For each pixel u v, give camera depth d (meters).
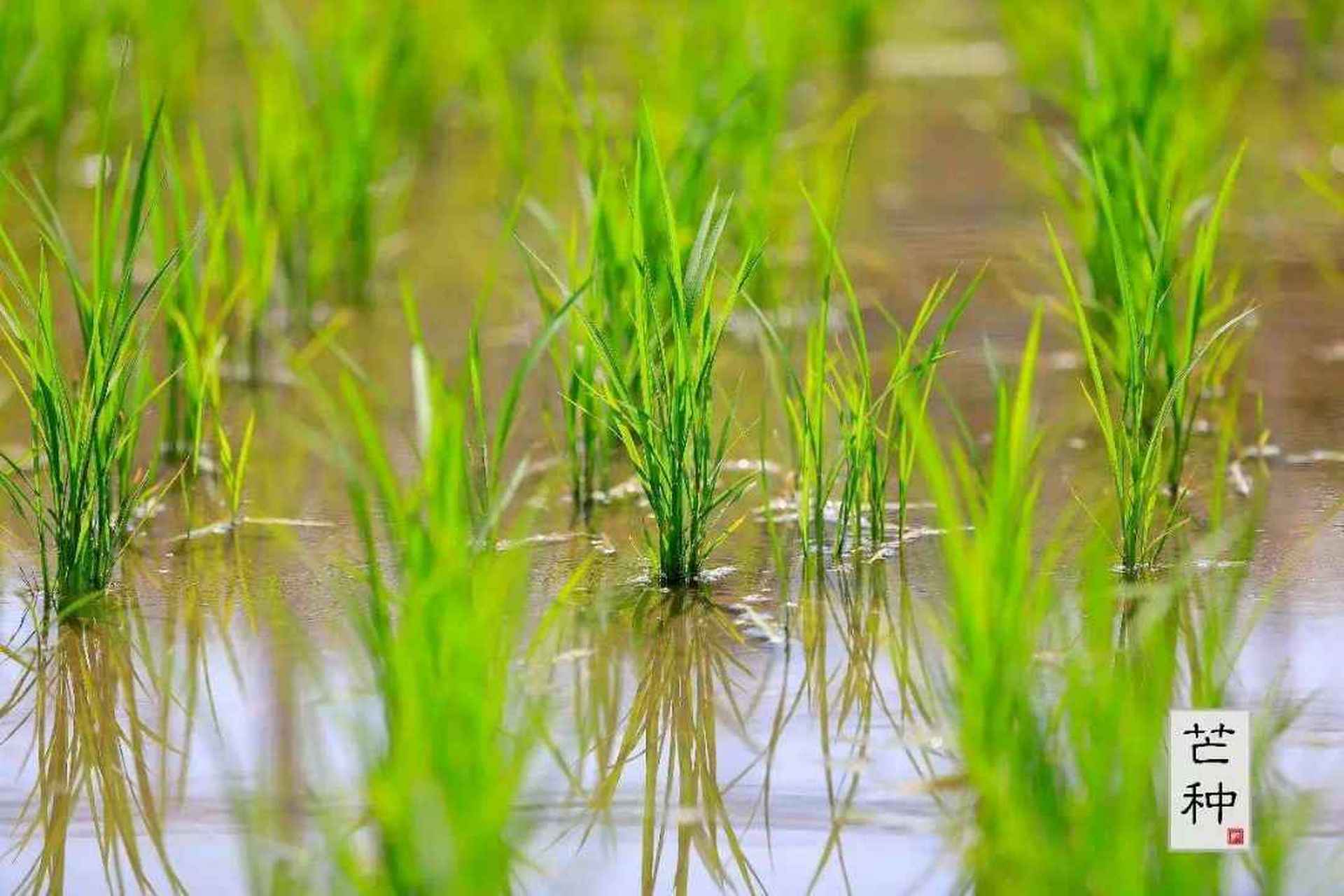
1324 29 17.11
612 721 5.86
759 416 8.79
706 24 14.83
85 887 4.96
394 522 7.59
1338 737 5.56
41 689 6.11
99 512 6.85
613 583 6.93
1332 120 14.54
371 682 6.09
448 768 4.71
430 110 15.34
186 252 7.79
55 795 5.46
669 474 6.90
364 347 10.01
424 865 4.40
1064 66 16.45
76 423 7.08
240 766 5.57
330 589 6.89
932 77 17.34
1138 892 4.34
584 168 8.99
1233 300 9.59
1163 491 7.82
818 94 16.50
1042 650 6.13
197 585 6.95
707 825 5.26
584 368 7.90
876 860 5.06
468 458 7.42
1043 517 7.46
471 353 6.71
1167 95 11.48
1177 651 6.16
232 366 9.73
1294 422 8.61
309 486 8.05
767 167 10.91
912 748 5.68
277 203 10.45
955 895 4.88
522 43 16.27
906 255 11.40
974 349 9.71
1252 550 7.07
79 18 14.17
